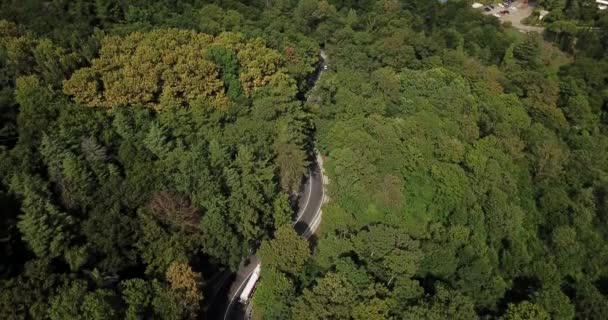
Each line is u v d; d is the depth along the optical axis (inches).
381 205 4315.9
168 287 3412.9
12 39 5004.9
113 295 3125.0
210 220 3779.5
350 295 3435.0
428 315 3284.9
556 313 3924.7
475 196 4704.7
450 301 3459.6
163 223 3821.4
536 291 4133.9
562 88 7362.2
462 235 4195.4
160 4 6973.4
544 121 6663.4
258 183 4222.4
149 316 3223.4
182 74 4781.0
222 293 4111.7
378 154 4471.0
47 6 6141.7
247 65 5315.0
